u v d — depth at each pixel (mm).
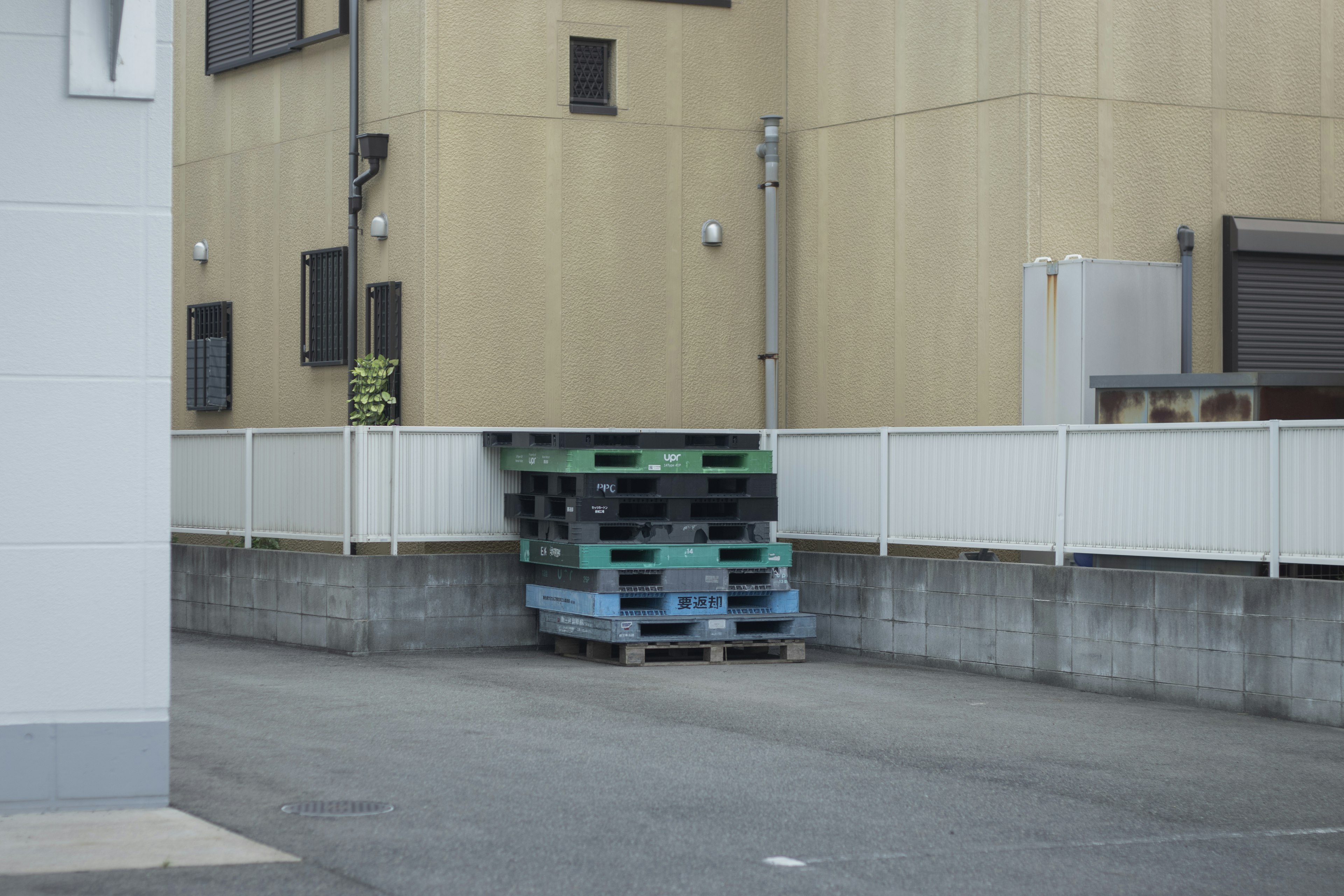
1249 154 16781
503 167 16594
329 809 8383
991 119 15906
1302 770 9906
